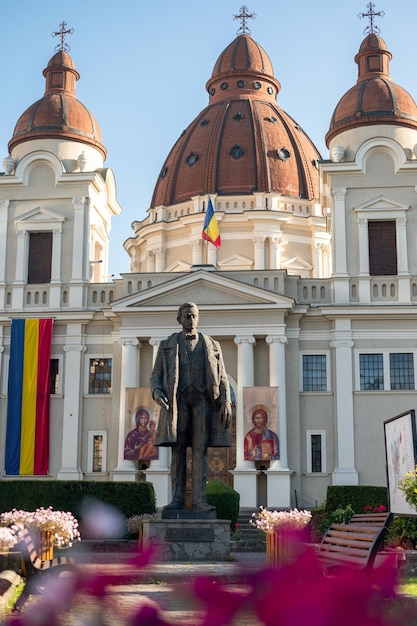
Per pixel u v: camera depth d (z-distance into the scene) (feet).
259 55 250.37
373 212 150.41
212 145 223.92
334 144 160.25
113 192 169.78
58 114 164.04
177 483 66.95
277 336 143.23
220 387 66.95
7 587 44.11
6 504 114.52
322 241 209.15
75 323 149.79
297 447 141.59
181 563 63.41
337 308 144.15
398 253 148.36
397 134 155.94
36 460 143.95
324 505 122.72
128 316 146.41
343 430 140.97
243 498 137.18
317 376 145.48
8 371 148.97
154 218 220.43
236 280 144.46
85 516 111.24
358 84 163.12
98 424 146.61
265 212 205.26
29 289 153.17
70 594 47.03
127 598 46.47
